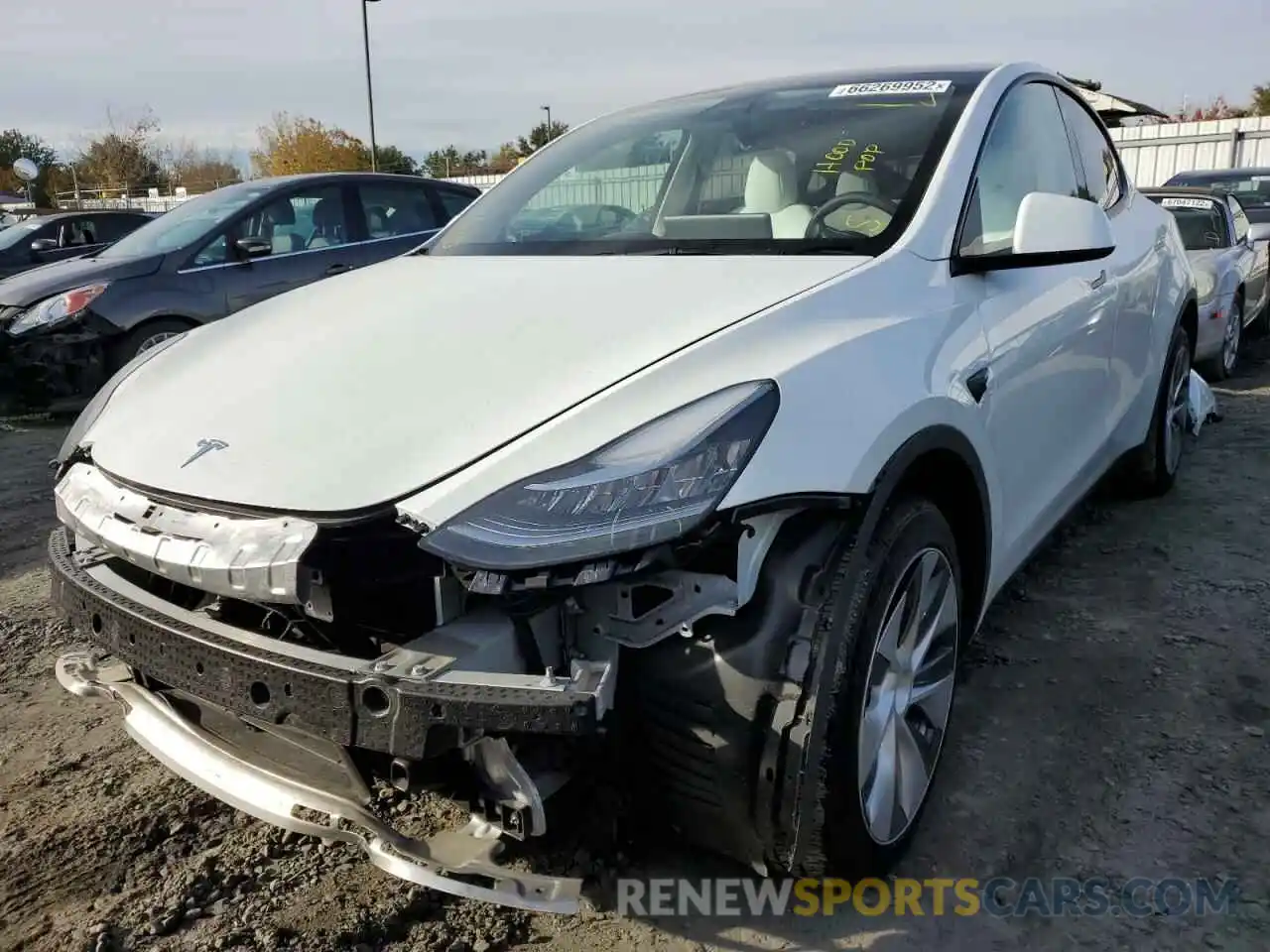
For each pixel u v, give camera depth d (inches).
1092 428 140.8
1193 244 320.2
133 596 83.2
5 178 2039.9
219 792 82.4
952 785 103.7
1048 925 85.1
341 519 70.9
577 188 129.8
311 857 96.3
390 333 93.1
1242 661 126.8
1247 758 106.7
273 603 73.3
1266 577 151.7
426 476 71.8
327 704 69.9
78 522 86.5
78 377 278.1
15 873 94.7
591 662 68.9
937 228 102.0
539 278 102.1
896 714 87.9
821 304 87.0
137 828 101.0
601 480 69.7
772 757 74.1
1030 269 115.1
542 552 67.9
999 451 103.4
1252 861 91.7
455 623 71.6
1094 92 196.7
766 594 73.9
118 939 86.0
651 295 91.4
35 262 442.9
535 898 71.1
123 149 1774.1
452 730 67.2
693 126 128.8
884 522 81.7
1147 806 99.5
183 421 87.8
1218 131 753.0
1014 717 115.9
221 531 74.7
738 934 85.0
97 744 117.3
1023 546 119.0
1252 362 343.3
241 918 88.0
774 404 74.5
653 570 71.5
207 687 76.1
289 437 79.7
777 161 115.8
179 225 307.9
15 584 166.4
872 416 80.4
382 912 88.2
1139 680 123.0
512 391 78.4
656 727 75.9
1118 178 166.4
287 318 106.2
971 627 104.7
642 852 93.0
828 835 78.0
